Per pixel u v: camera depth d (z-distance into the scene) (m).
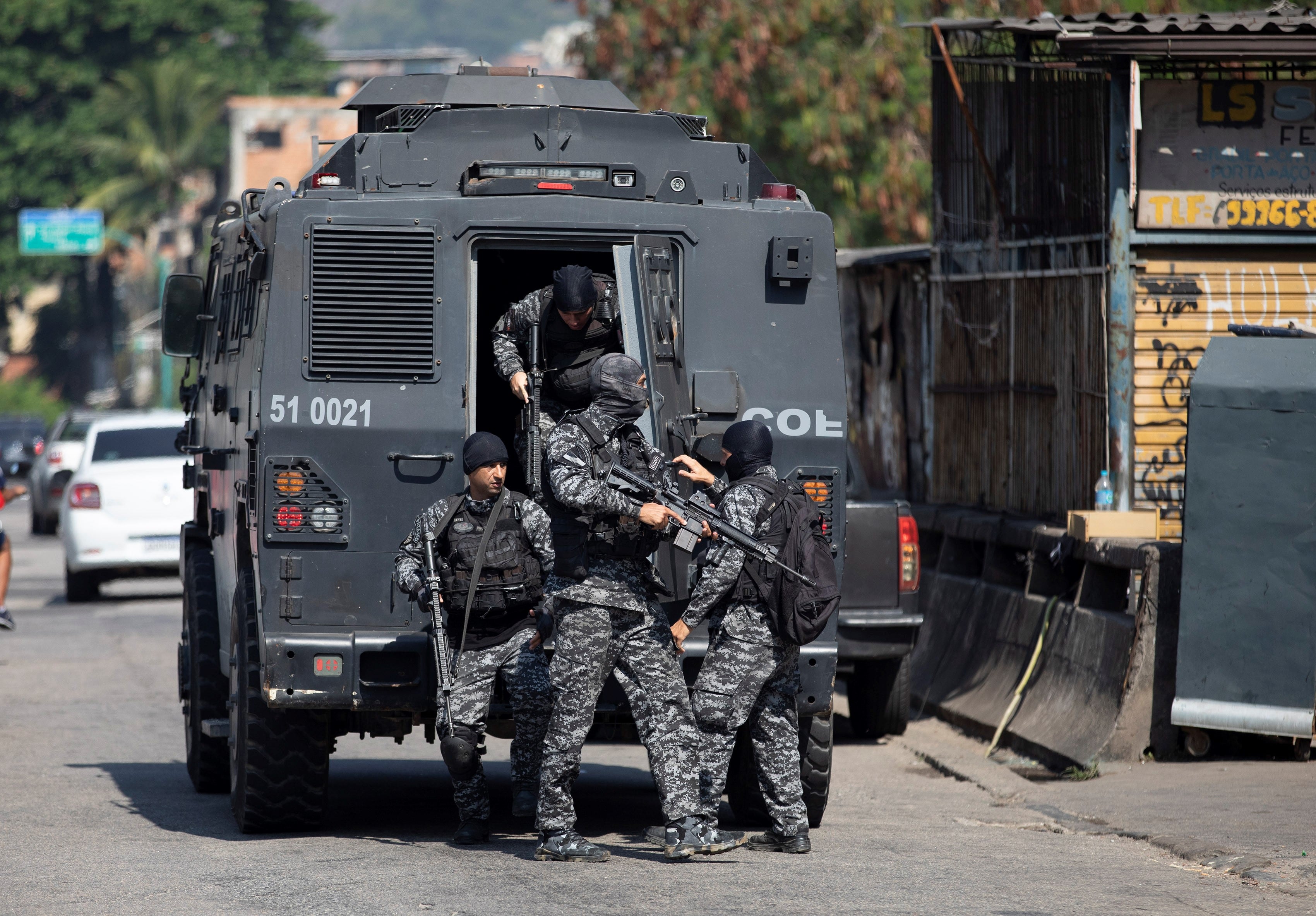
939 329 55.31
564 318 27.92
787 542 27.14
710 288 28.91
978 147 47.50
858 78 91.94
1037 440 47.88
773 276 28.98
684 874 26.20
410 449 27.80
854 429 70.19
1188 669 36.53
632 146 31.34
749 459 27.38
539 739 28.45
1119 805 33.06
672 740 26.81
